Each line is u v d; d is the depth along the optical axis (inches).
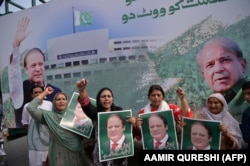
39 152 122.4
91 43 151.7
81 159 98.9
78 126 95.8
